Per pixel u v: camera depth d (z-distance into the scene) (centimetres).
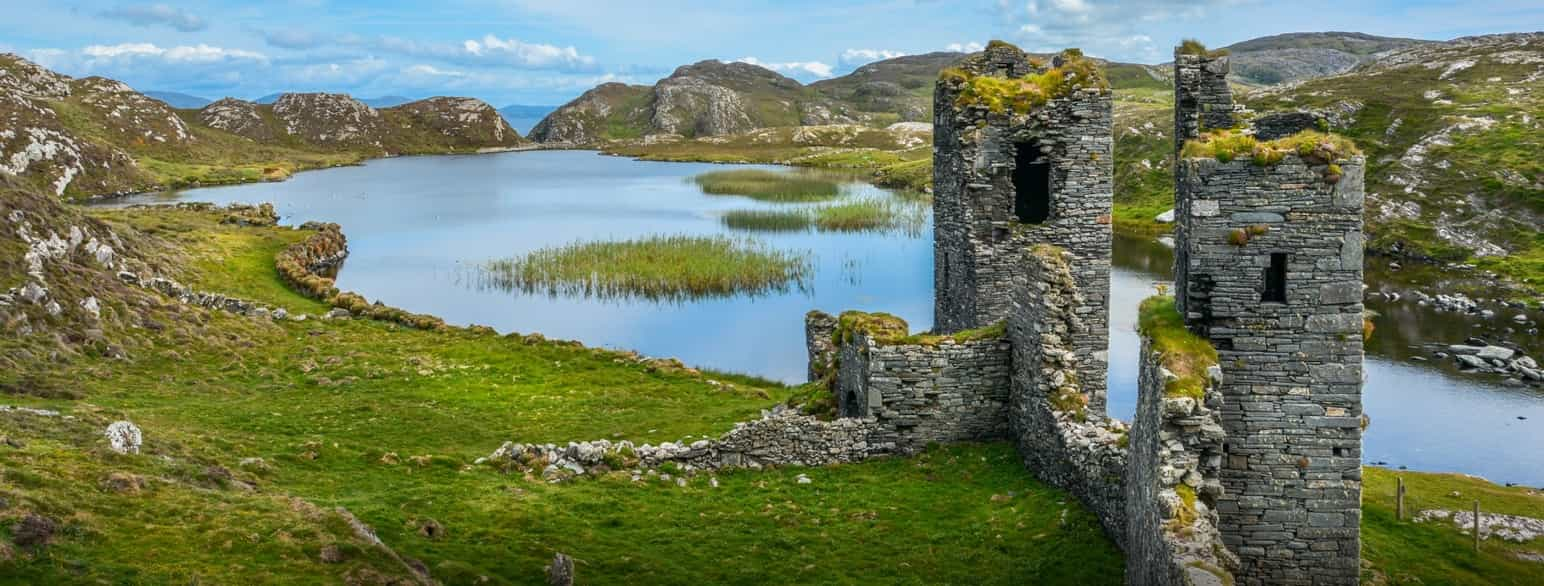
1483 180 11675
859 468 3070
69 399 4122
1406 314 8356
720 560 2461
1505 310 8456
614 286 8944
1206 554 1766
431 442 3941
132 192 19075
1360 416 2086
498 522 2652
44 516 2122
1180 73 2680
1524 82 15750
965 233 3666
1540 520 3156
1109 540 2400
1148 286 9012
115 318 5688
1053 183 3612
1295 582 2150
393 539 2438
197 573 2014
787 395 4956
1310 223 2050
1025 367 2967
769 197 16925
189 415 4150
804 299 8512
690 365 6406
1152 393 2070
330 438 3928
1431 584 2628
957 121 3644
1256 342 2094
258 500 2491
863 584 2311
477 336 6494
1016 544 2459
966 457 3031
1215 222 2077
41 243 6397
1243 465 2131
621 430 4138
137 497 2375
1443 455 5141
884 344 3102
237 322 6488
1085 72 3600
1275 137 2639
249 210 13638
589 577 2344
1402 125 13812
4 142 17925
